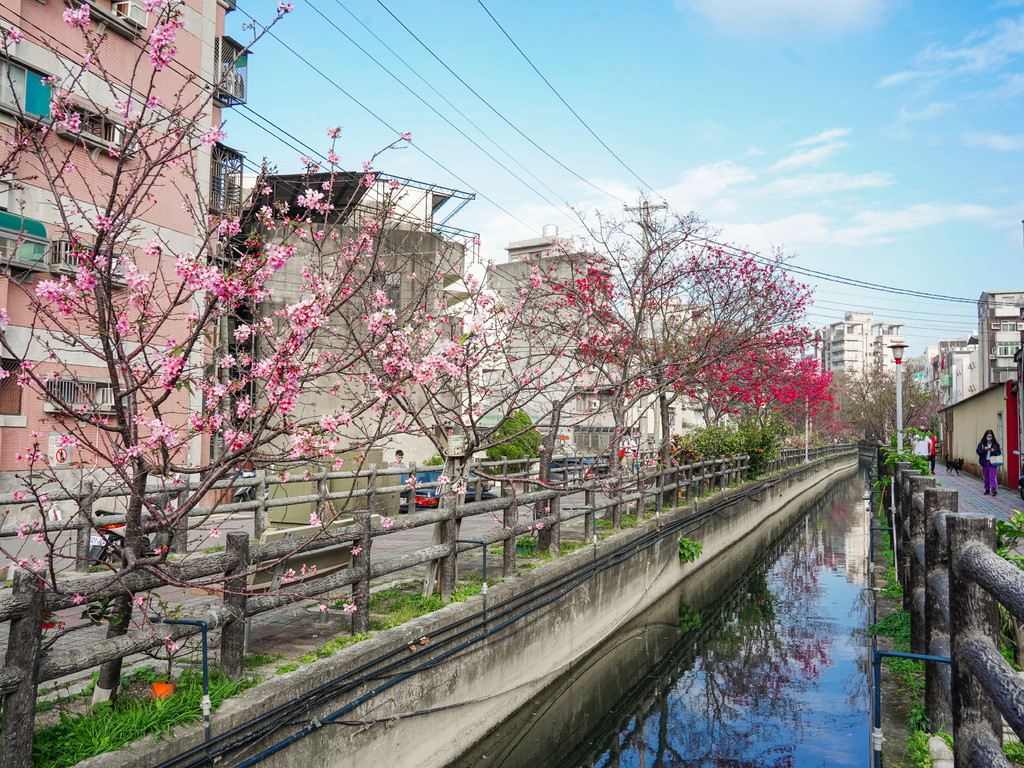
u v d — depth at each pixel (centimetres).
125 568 385
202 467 430
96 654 369
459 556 938
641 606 1210
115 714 392
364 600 576
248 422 455
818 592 1495
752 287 1653
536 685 817
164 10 394
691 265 1565
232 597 462
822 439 4784
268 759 438
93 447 404
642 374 1116
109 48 1469
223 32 1897
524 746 775
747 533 2070
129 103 398
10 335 1276
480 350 668
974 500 1636
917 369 8850
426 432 666
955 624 276
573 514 1010
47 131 404
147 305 406
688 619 1290
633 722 869
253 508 848
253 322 472
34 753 352
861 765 746
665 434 1501
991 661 238
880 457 2227
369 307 609
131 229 416
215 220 437
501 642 739
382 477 1183
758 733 832
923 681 533
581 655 954
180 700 411
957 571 276
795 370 2028
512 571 798
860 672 1024
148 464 410
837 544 2072
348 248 607
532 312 1227
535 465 1550
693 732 835
